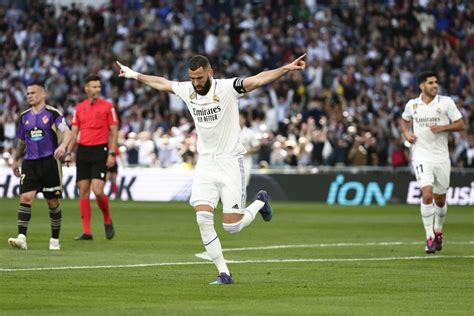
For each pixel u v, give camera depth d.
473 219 48.19
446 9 81.00
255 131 66.62
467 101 71.44
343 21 81.81
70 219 45.38
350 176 62.78
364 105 69.94
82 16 82.06
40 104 30.58
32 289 21.67
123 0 84.81
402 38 78.62
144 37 79.38
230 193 23.05
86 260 27.55
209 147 23.14
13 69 77.31
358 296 21.12
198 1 83.25
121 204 59.91
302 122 67.81
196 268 25.95
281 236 37.38
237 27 79.06
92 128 34.69
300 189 63.47
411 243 34.41
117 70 75.88
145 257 28.64
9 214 47.91
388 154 65.56
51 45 80.25
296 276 24.45
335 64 76.81
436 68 75.31
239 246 33.00
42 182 30.52
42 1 84.25
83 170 34.91
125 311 18.73
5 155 67.75
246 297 20.83
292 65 22.52
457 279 24.09
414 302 20.28
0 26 81.62
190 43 78.56
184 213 51.38
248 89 22.80
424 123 31.52
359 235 38.09
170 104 72.25
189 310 18.94
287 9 82.06
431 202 30.86
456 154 64.19
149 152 66.31
